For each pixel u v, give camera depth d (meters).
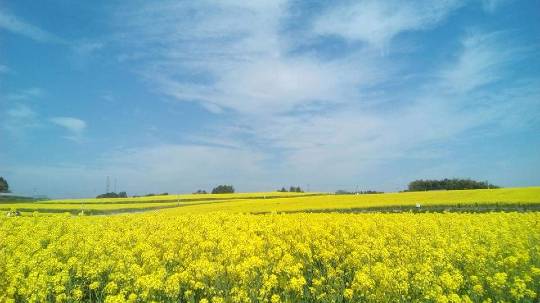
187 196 93.06
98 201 85.88
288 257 13.71
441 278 11.49
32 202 86.75
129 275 13.23
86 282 14.11
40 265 14.17
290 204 51.69
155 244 17.75
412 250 15.30
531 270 12.67
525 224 21.30
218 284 12.51
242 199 79.88
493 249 15.30
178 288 11.87
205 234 19.70
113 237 18.30
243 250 14.59
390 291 11.35
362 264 14.08
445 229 20.81
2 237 18.17
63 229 21.48
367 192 91.88
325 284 13.25
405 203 44.59
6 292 12.43
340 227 19.91
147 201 83.44
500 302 11.09
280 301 11.78
